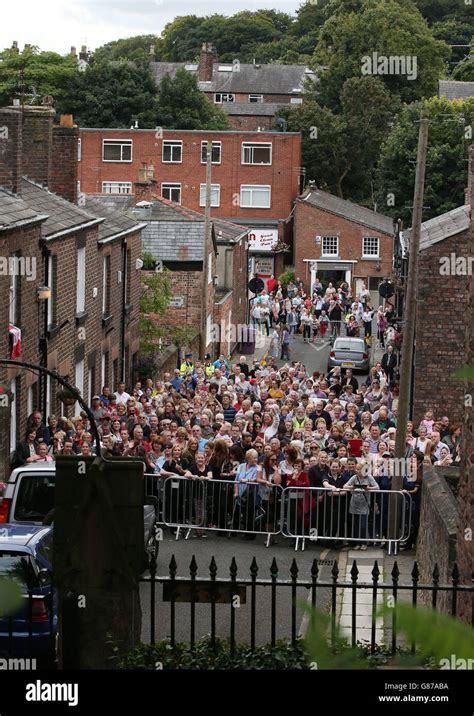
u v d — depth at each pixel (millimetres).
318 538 36938
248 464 38000
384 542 37719
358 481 37375
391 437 44250
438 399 58312
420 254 57750
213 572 17609
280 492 37906
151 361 74688
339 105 174625
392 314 97562
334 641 8539
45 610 22969
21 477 31875
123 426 43375
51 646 22859
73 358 55750
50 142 60438
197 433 42656
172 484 38344
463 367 7164
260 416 48094
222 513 38375
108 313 64750
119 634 17688
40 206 54188
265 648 17875
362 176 165500
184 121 160250
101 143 153500
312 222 143875
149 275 81750
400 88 167750
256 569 17500
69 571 17625
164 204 98625
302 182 159250
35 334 48844
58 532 17625
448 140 129500
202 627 27281
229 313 101875
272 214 154125
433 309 58031
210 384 57188
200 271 88750
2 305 42938
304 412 47906
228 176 153875
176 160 153875
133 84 161500
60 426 45156
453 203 129625
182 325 88812
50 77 164000
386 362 76125
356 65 170500
